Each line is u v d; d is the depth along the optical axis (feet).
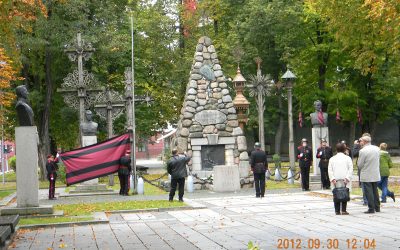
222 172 86.48
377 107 162.20
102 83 131.64
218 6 155.43
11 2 58.65
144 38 154.92
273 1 138.31
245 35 143.95
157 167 177.37
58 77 132.16
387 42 93.45
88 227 48.55
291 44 142.92
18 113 55.21
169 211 59.62
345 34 97.50
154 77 157.89
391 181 88.43
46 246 38.58
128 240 40.37
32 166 55.06
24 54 118.62
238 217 51.98
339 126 193.77
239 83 102.63
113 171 79.71
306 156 81.15
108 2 131.13
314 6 102.01
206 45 99.81
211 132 96.37
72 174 76.64
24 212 54.24
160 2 159.84
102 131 135.23
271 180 100.68
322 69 149.89
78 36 97.86
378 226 42.32
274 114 157.79
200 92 97.81
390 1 74.79
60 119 141.18
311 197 70.18
